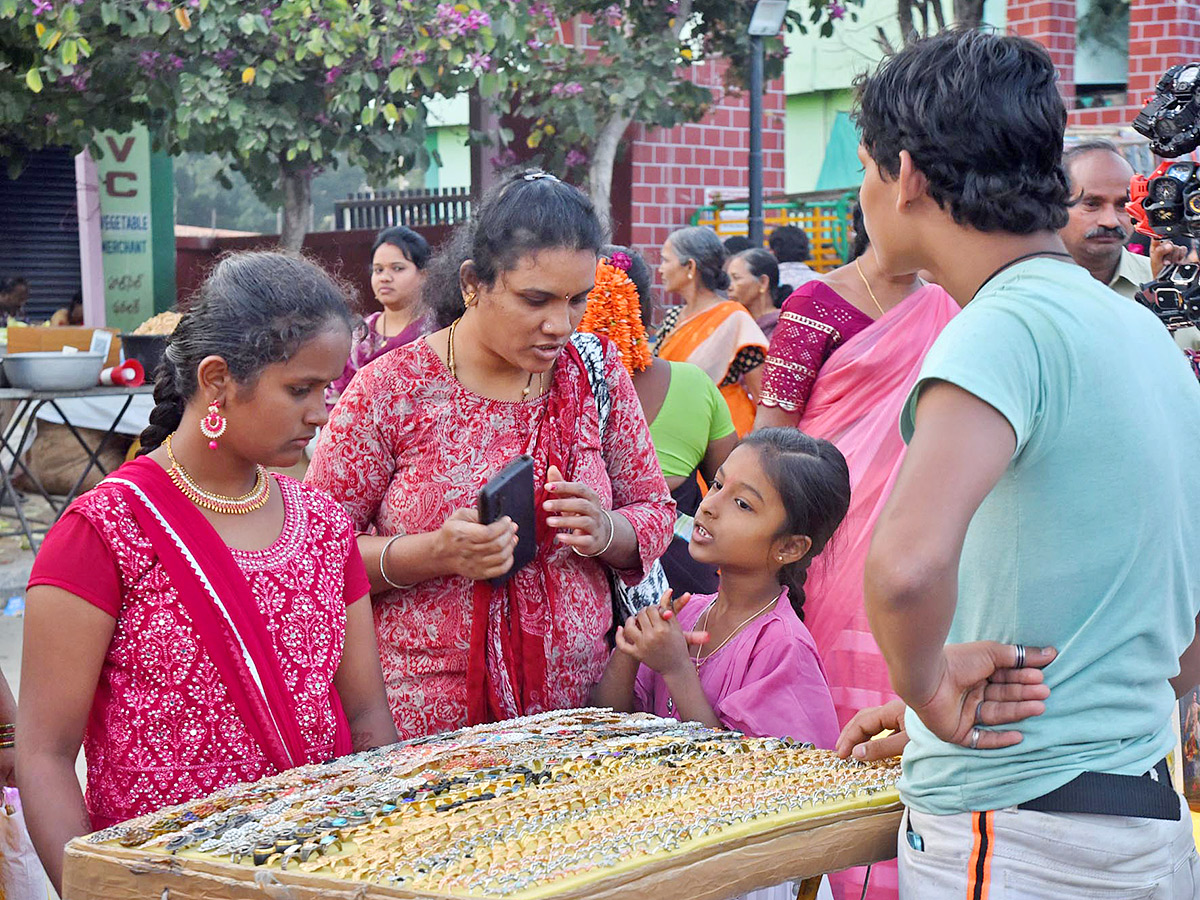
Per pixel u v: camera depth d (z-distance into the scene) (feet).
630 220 32.09
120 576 6.25
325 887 4.92
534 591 8.13
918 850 5.60
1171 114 7.35
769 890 6.64
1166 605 5.26
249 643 6.39
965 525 4.75
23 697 6.26
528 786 5.94
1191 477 5.37
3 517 27.73
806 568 9.12
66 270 40.63
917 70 5.25
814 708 8.44
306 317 6.27
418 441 8.03
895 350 11.47
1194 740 8.81
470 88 30.04
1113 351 5.04
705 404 13.56
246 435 6.38
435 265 8.34
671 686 8.30
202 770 6.32
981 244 5.30
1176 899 5.45
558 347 7.70
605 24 29.17
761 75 26.07
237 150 29.53
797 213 34.35
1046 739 5.16
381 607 8.20
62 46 25.20
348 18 26.30
